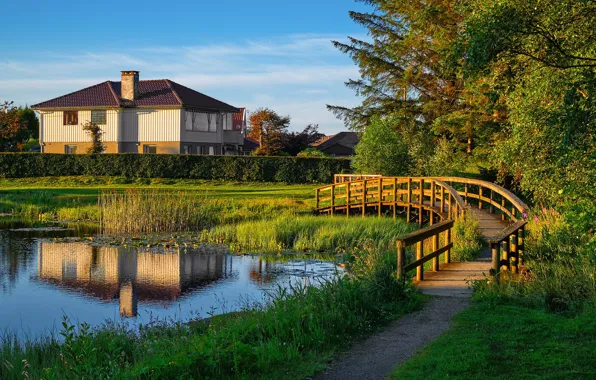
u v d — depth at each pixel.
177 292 15.55
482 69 10.92
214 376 7.41
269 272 17.88
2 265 19.30
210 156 46.66
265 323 9.33
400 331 9.27
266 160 45.84
